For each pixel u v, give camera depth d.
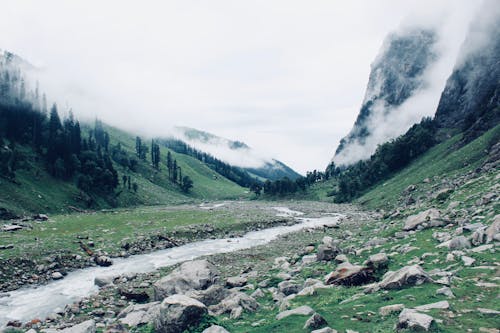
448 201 46.75
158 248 59.12
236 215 99.25
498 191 37.12
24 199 99.62
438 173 95.50
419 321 13.92
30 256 45.84
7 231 63.81
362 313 17.05
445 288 17.59
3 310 31.27
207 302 25.31
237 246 60.91
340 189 174.12
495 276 18.55
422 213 39.12
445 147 130.88
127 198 153.12
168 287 28.84
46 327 26.02
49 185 116.94
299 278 30.67
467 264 21.06
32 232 64.19
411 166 144.12
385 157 162.50
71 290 37.28
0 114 128.25
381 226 51.97
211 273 30.80
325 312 18.08
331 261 34.59
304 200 195.25
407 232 36.53
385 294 19.33
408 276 20.14
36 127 136.62
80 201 120.62
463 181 66.25
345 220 87.88
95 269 46.41
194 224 77.50
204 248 59.59
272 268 38.94
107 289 36.03
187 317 18.98
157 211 110.94
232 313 21.97
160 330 19.20
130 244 58.16
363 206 124.31
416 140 155.38
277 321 17.94
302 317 18.05
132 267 47.09
